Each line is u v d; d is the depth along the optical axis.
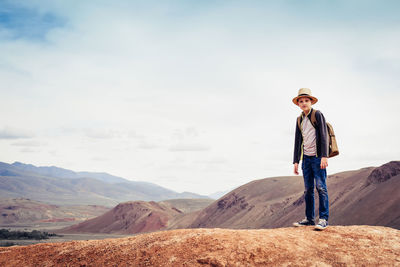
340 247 4.83
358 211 67.69
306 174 6.22
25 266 6.06
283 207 108.69
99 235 142.12
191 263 4.82
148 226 147.12
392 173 74.88
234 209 131.50
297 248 4.86
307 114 6.12
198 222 137.38
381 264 4.24
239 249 4.91
